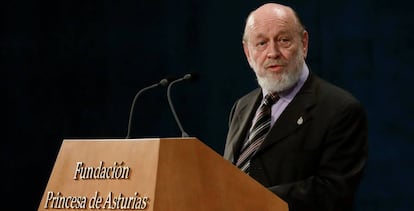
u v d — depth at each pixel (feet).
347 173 24.14
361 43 44.14
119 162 18.63
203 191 18.54
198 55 48.03
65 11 49.75
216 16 47.83
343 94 25.23
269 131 25.12
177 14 48.47
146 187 18.01
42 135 49.90
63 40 49.75
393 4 43.65
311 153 24.49
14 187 50.08
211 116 47.65
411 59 43.21
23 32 50.01
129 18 49.19
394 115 43.50
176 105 48.19
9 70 50.08
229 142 27.20
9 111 50.08
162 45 48.65
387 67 43.65
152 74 48.75
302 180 24.40
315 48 45.01
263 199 19.16
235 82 47.34
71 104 49.70
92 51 49.52
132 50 49.11
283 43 25.31
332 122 24.56
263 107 26.08
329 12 44.78
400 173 43.39
